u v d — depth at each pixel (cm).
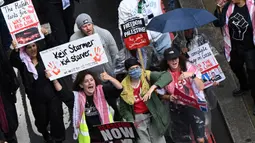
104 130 1662
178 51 1764
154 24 1811
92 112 1683
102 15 2689
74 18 2548
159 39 1958
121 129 1652
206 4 2620
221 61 2273
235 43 1947
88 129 1697
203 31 2414
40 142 2066
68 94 1688
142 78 1719
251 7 1864
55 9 2316
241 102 2081
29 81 1848
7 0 2241
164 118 1753
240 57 1975
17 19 1808
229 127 1998
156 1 2038
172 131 1833
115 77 1908
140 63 1836
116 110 1736
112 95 1683
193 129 1803
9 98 1875
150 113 1750
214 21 1962
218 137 2006
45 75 1803
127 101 1711
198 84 1727
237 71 2041
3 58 1823
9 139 1930
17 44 1816
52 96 1852
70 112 2167
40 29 1817
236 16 1888
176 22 1783
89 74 1655
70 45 1738
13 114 1900
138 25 1805
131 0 2019
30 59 1841
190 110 1770
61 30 2352
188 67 1766
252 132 1970
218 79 1822
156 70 1878
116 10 2684
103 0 2769
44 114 1888
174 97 1747
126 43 1820
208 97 1839
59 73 1752
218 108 2095
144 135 1759
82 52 1748
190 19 1786
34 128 2131
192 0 2661
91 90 1659
